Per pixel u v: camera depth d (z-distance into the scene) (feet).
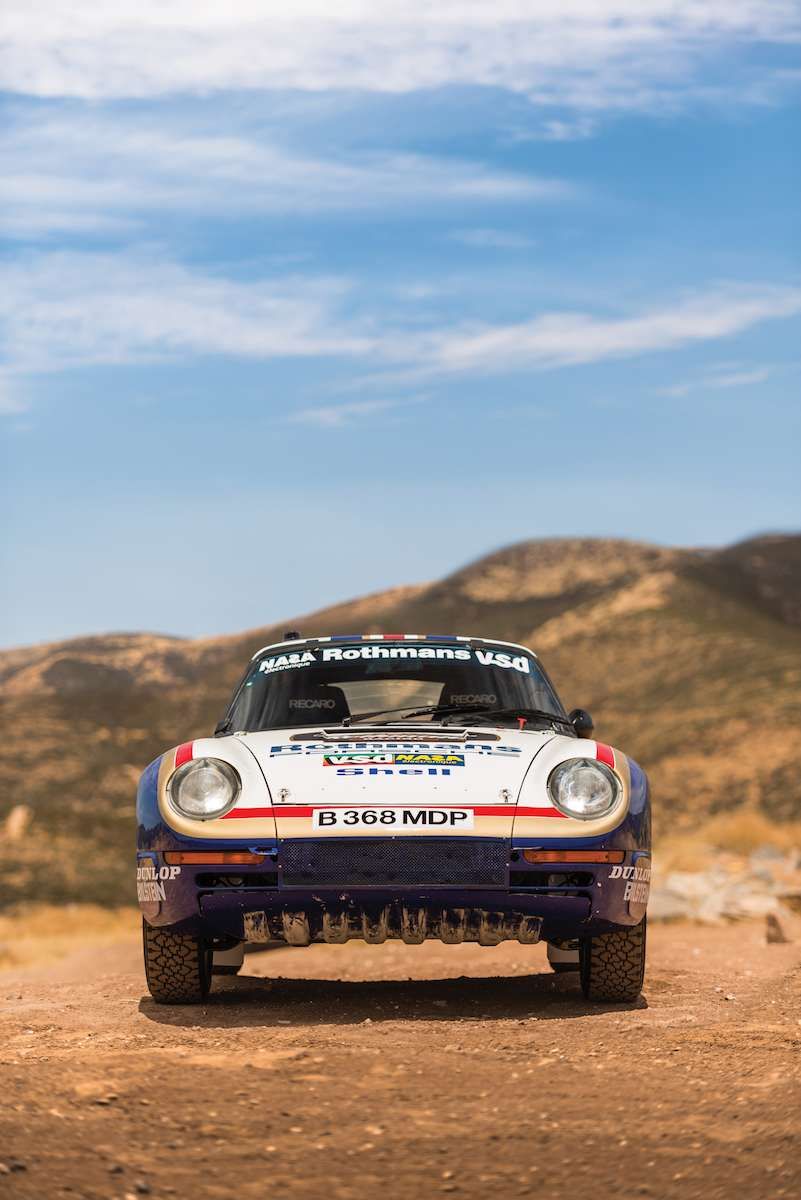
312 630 382.83
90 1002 23.54
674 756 242.37
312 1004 22.00
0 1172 11.16
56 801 232.53
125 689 339.36
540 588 388.37
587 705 298.56
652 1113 13.42
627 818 20.11
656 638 327.06
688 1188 10.91
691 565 384.27
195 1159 11.77
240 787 20.04
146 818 20.45
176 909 20.02
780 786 212.23
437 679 24.13
